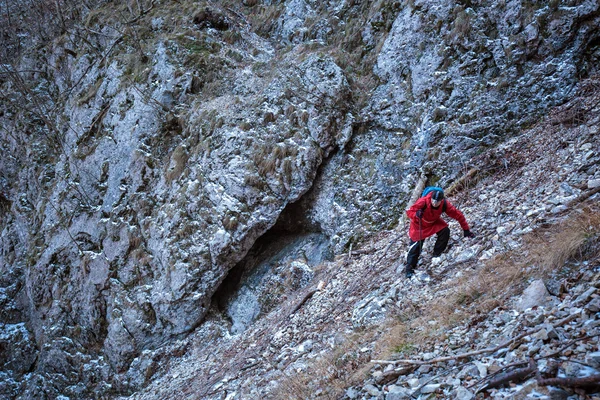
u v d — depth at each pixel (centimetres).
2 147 1644
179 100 1146
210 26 1323
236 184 956
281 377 543
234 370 697
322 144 969
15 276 1405
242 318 940
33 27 1867
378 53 1049
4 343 1245
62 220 1192
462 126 839
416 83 944
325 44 1180
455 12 936
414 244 581
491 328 391
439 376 366
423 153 868
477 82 871
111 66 1302
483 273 483
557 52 810
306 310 732
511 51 845
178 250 963
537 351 329
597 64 783
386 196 887
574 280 388
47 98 1645
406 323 489
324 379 467
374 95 1004
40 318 1200
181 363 923
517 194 631
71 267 1145
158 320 980
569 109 741
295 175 949
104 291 1069
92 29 1520
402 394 366
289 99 1020
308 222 977
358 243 865
